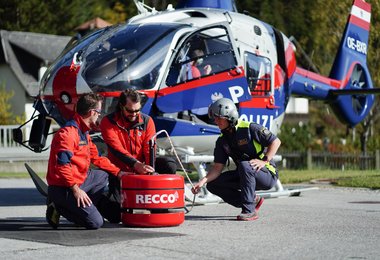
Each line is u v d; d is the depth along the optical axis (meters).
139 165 7.34
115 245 5.79
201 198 9.55
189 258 5.22
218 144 7.78
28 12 47.72
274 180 7.83
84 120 6.77
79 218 6.73
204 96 9.72
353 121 14.67
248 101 10.48
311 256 5.32
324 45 31.09
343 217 7.96
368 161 24.23
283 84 11.55
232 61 10.09
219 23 10.12
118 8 46.31
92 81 9.16
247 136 7.64
